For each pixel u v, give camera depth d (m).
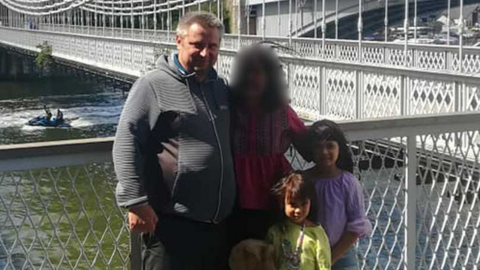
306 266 2.96
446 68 16.66
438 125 3.73
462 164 3.98
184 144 2.75
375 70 15.70
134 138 2.72
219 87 2.86
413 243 3.81
